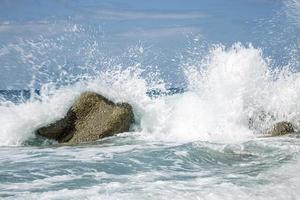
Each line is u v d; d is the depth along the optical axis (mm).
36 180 19766
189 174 21109
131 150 26875
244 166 23031
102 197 16875
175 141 31109
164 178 20172
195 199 16922
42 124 33719
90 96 34812
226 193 17797
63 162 23547
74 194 17281
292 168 22359
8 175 20672
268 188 18672
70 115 34250
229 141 29984
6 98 35375
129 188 18219
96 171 21453
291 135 32969
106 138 32406
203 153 25672
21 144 32594
